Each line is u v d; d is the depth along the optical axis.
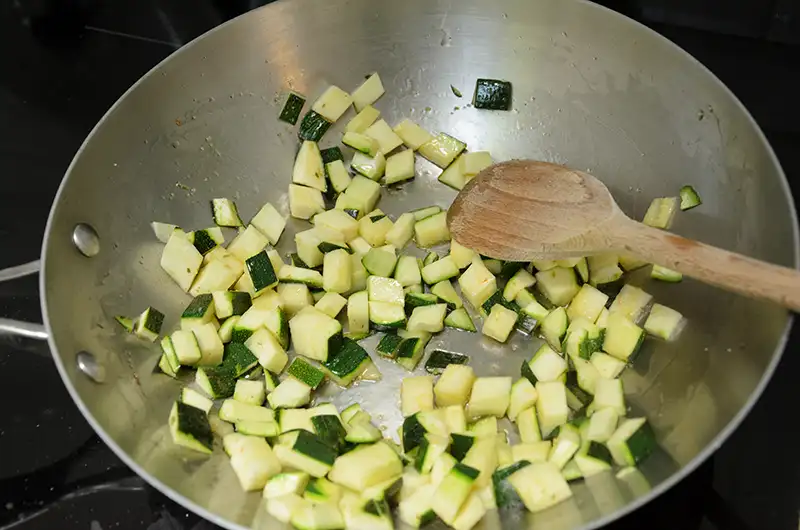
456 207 0.39
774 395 0.35
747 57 0.44
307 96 0.43
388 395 0.38
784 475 0.33
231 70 0.41
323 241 0.41
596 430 0.34
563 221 0.36
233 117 0.42
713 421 0.32
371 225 0.41
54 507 0.34
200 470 0.34
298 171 0.42
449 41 0.43
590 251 0.36
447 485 0.32
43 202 0.42
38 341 0.38
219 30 0.40
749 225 0.35
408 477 0.34
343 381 0.38
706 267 0.32
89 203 0.37
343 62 0.43
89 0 0.47
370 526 0.32
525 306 0.39
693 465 0.30
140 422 0.34
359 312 0.39
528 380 0.37
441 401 0.37
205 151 0.42
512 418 0.37
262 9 0.40
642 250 0.34
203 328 0.38
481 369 0.38
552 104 0.42
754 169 0.35
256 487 0.34
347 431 0.36
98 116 0.45
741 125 0.36
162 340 0.38
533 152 0.43
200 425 0.35
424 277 0.40
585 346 0.37
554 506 0.32
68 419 0.36
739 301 0.34
